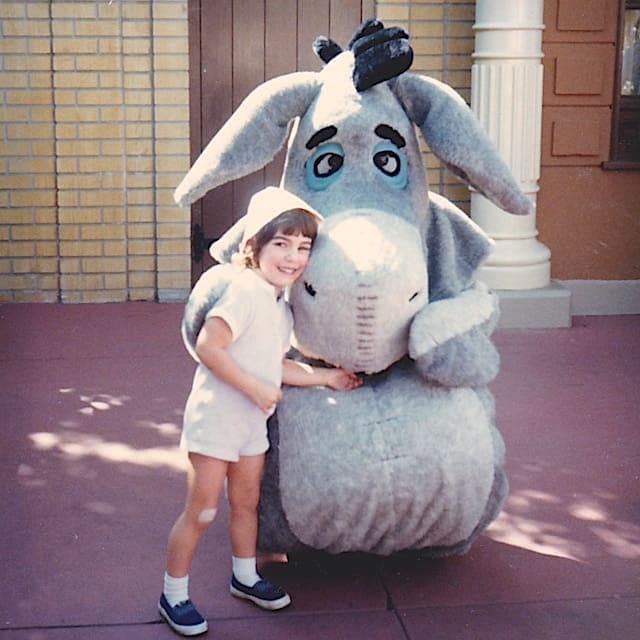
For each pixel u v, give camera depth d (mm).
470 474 4031
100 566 4531
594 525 4957
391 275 3824
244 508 4090
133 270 9266
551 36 8820
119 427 6211
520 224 8609
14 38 8906
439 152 4188
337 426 3977
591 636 4016
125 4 8883
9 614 4145
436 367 3930
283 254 3797
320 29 9016
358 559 4559
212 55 9000
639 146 9172
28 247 9195
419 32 8984
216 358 3746
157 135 9047
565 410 6578
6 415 6387
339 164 4152
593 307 9203
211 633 4016
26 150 9055
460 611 4184
